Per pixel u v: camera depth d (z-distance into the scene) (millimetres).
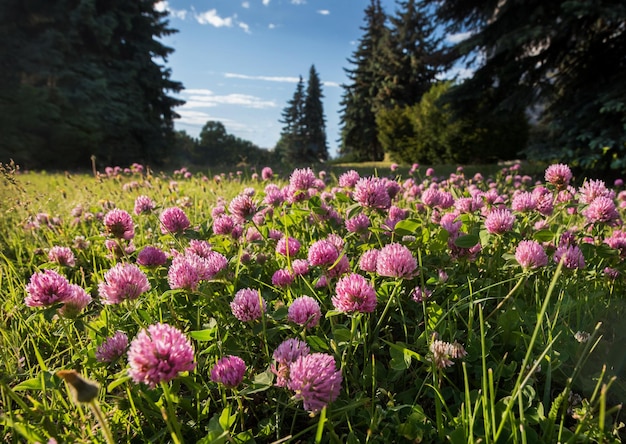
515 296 1509
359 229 1761
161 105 21203
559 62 8914
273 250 2021
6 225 3035
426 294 1449
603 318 1461
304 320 1192
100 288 1212
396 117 20953
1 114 13180
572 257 1515
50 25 15609
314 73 52875
